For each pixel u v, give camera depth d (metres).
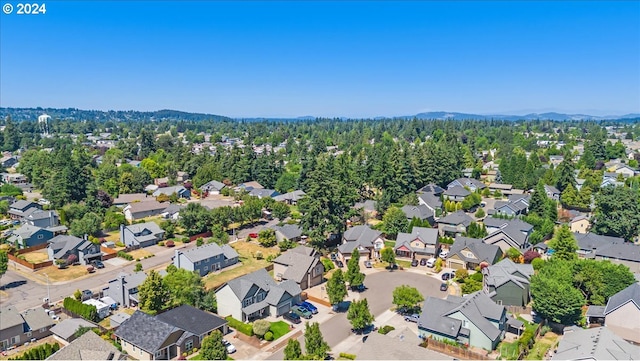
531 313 49.06
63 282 58.72
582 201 95.31
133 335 41.00
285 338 44.22
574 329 43.34
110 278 60.34
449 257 65.31
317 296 54.56
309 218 72.88
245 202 97.56
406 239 70.56
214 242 72.75
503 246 68.81
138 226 76.94
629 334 42.75
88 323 44.84
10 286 57.19
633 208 73.19
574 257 59.09
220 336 38.78
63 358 35.38
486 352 41.22
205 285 55.72
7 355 40.06
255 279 51.88
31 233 73.12
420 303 51.91
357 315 44.47
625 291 46.03
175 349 40.84
